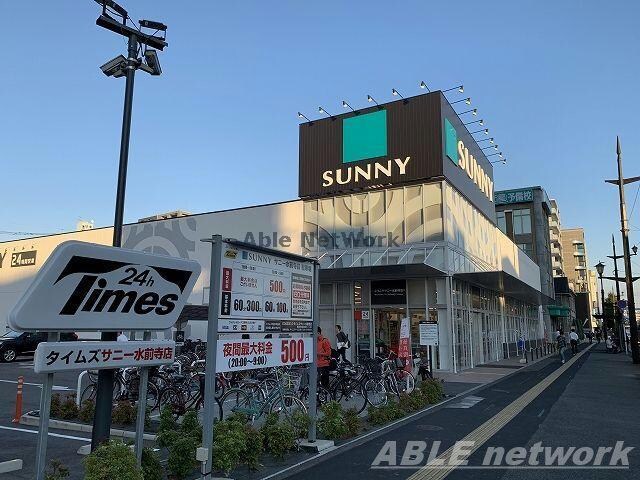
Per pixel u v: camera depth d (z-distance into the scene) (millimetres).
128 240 28766
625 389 14867
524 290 28109
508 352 31016
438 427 9234
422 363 15289
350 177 23078
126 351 5215
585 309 106062
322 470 6508
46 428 4422
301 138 24672
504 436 8438
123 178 7176
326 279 21844
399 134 22266
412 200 21875
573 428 9078
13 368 21016
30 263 34500
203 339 25281
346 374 11750
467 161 25469
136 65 7484
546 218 70188
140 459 5367
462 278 21781
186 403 10133
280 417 8664
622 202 26453
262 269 6867
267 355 6863
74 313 4727
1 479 6031
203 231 26344
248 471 6410
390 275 20453
